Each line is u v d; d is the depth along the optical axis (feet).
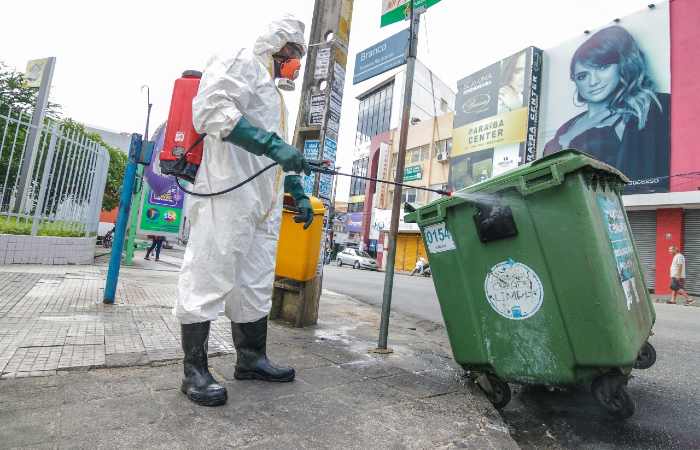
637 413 8.50
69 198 23.30
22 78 42.24
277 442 5.58
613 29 48.96
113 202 58.29
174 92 7.80
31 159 21.31
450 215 8.59
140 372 7.73
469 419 7.10
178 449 5.12
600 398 7.59
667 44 44.39
